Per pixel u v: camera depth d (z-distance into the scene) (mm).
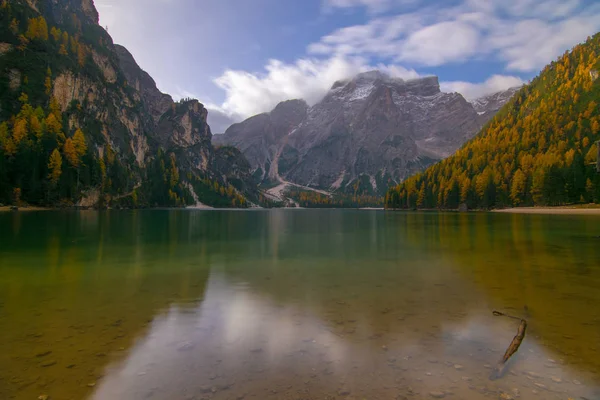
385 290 15680
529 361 8398
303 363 8398
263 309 12805
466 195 163625
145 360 8516
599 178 113562
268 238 41250
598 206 110812
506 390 7133
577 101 166125
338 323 11234
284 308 12922
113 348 9203
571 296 14445
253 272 20234
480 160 176000
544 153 149625
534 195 131125
